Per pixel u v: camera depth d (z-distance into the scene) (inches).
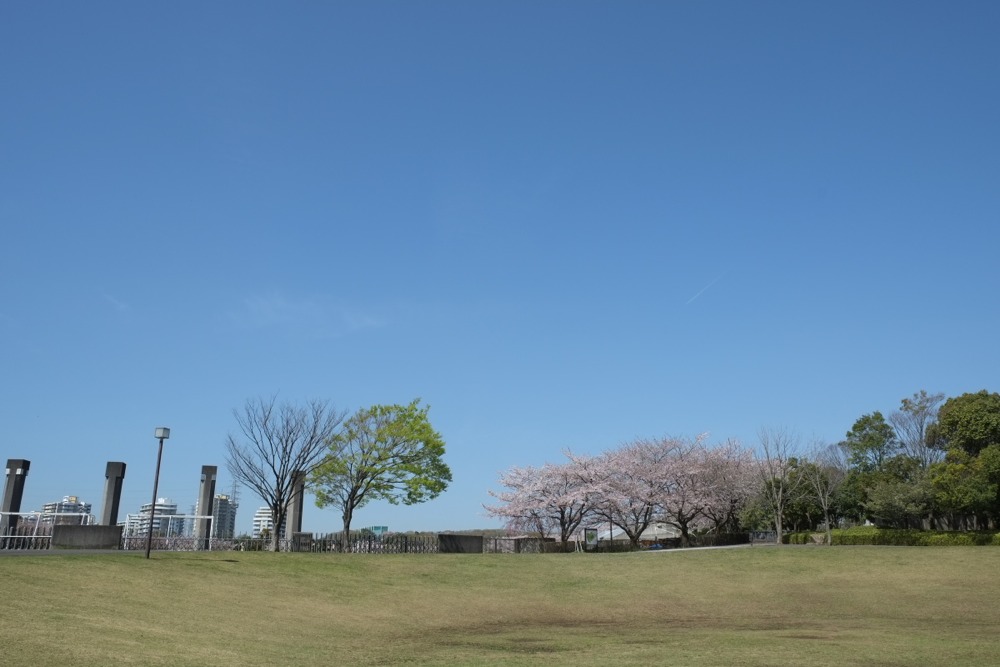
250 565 1003.9
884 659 545.3
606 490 1886.1
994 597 1020.5
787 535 1978.3
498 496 1964.8
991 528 1737.2
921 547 1460.4
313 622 733.3
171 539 1327.5
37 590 648.4
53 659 440.5
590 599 1026.1
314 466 1460.4
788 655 565.9
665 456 2020.2
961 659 546.0
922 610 946.1
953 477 1649.9
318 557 1159.0
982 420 1664.6
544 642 663.8
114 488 1552.7
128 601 676.1
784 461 2026.3
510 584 1096.2
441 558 1293.1
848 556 1358.3
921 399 2181.3
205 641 570.9
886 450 2198.6
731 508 2037.4
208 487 1614.2
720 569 1273.4
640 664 519.2
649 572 1244.5
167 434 954.7
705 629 775.1
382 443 1609.3
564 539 1929.1
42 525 1470.2
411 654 582.2
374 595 924.0
